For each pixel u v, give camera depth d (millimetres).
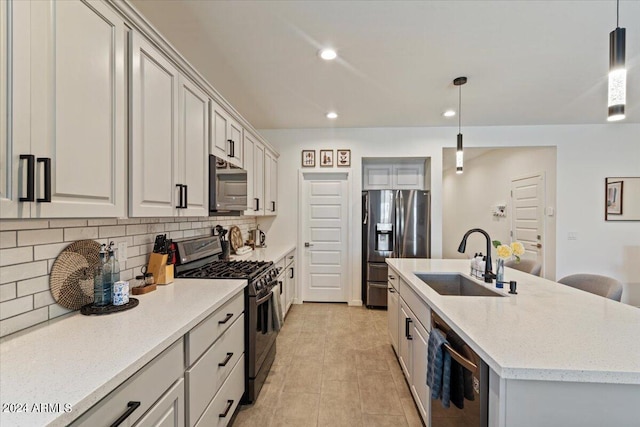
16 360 929
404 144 4418
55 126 956
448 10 1853
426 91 3080
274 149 4340
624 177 4242
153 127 1505
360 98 3291
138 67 1379
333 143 4500
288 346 3029
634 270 4242
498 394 1002
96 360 929
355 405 2100
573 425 965
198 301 1549
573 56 2400
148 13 1873
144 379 1009
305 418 1966
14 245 1133
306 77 2779
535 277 2332
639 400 948
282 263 3629
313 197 4617
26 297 1178
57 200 964
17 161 842
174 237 2352
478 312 1457
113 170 1226
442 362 1374
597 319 1366
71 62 1017
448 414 1407
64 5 987
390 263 2961
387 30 2061
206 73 2715
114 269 1479
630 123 4199
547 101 3373
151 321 1266
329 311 4180
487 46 2264
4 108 813
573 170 4285
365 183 4883
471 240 6805
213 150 2225
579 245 4289
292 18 1934
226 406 1719
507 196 5504
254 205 3381
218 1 1768
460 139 2787
